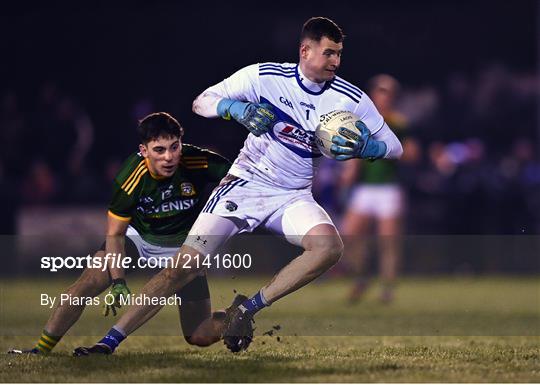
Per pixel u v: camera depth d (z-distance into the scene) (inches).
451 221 2422.5
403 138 1775.3
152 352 945.5
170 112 2795.3
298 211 906.1
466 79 3093.0
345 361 858.8
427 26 3144.7
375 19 3115.2
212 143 2465.6
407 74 3120.1
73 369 812.0
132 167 914.1
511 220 2416.3
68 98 2795.3
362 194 1765.5
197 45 2957.7
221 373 788.6
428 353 934.4
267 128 874.1
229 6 2997.0
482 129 2974.9
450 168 2481.5
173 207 933.2
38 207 2257.6
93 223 2185.0
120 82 2883.9
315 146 911.7
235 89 903.7
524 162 2593.5
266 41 2982.3
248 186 921.5
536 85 3085.6
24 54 2859.3
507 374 783.1
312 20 885.2
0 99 2822.3
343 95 903.7
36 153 2416.3
